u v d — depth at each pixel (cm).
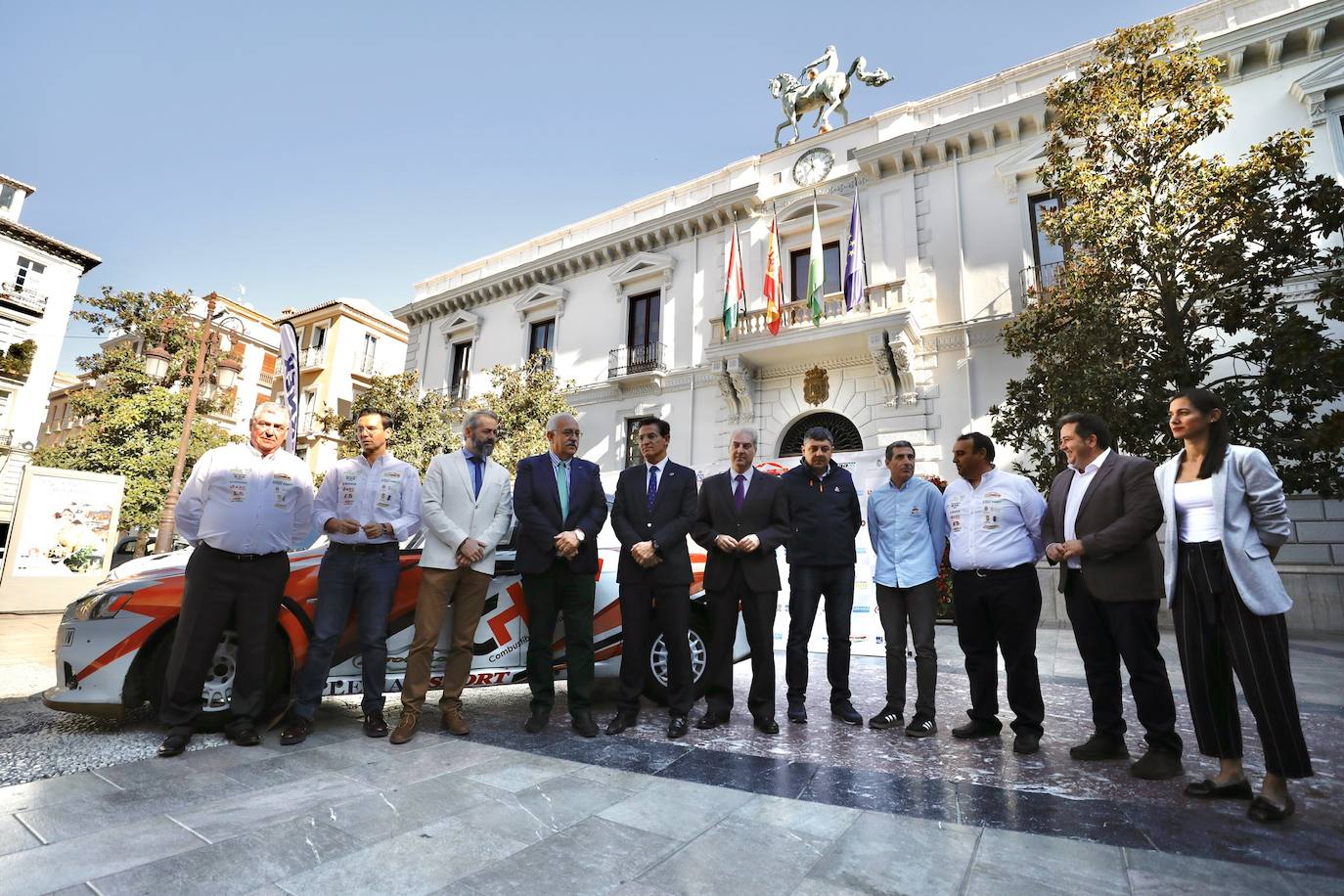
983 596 353
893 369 1273
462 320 2067
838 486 415
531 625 371
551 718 399
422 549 403
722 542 378
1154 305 903
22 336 2356
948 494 382
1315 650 705
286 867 189
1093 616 321
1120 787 271
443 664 386
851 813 237
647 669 426
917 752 326
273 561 339
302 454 2639
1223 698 260
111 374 1827
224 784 262
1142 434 802
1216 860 199
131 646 338
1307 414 793
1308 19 1038
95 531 1052
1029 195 1243
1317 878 186
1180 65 882
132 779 266
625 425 1647
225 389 1138
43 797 243
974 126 1276
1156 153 895
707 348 1412
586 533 376
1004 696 477
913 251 1322
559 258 1836
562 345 1819
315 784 262
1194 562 267
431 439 1525
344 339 2719
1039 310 953
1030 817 236
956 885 182
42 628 812
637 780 274
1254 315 819
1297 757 234
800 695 393
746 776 283
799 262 1486
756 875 187
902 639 389
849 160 1449
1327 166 1019
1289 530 248
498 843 207
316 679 337
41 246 2425
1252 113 1086
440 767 288
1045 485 906
